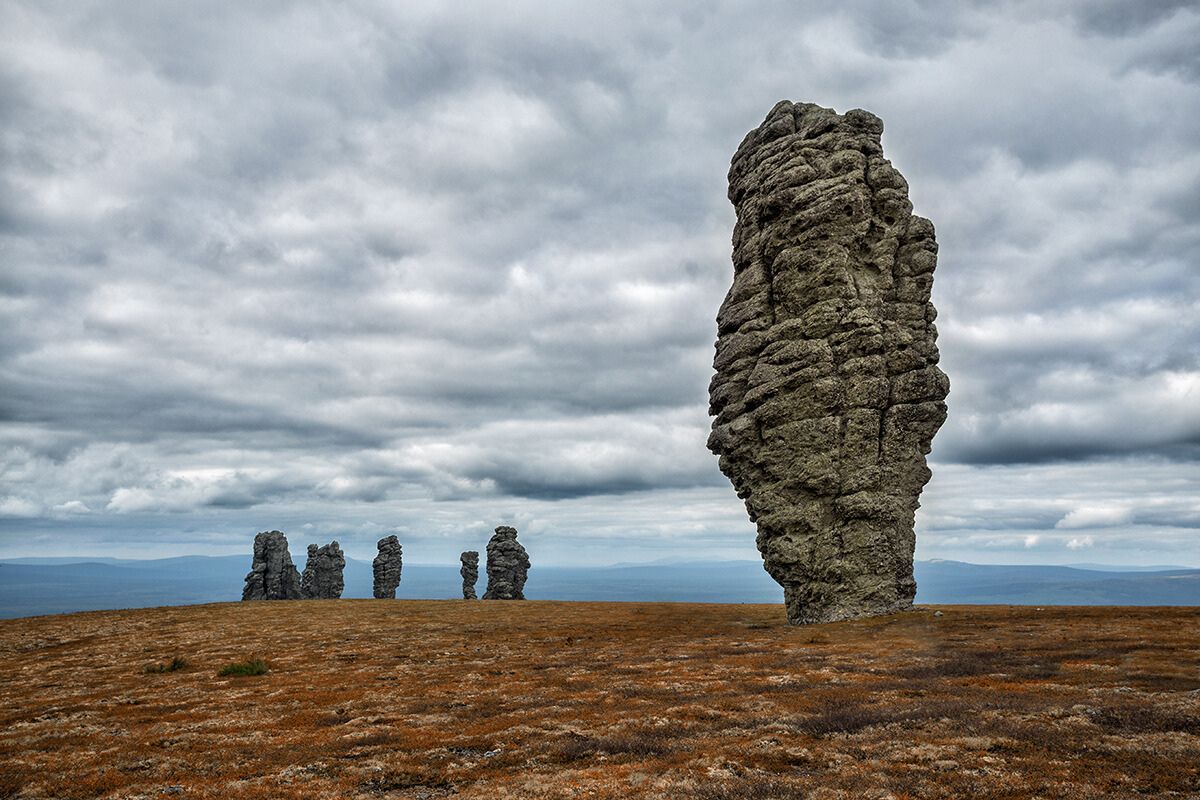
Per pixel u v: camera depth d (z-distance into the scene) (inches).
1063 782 703.7
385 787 822.5
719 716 1115.9
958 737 887.1
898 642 1924.2
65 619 3513.8
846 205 2736.2
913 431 2706.7
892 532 2605.8
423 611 3718.0
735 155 3238.2
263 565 6117.1
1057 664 1430.9
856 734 946.7
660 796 735.7
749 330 2962.6
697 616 3238.2
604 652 2039.9
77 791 844.6
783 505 2701.8
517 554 6063.0
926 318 2834.6
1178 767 732.0
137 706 1430.9
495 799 757.9
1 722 1316.4
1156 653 1486.2
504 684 1539.1
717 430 3063.5
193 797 805.9
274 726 1181.7
